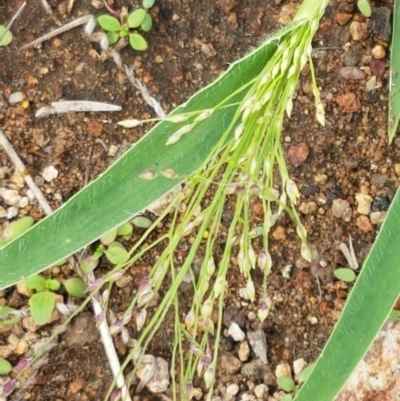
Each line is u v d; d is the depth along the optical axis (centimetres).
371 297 15
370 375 19
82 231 16
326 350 16
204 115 15
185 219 16
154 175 15
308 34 16
